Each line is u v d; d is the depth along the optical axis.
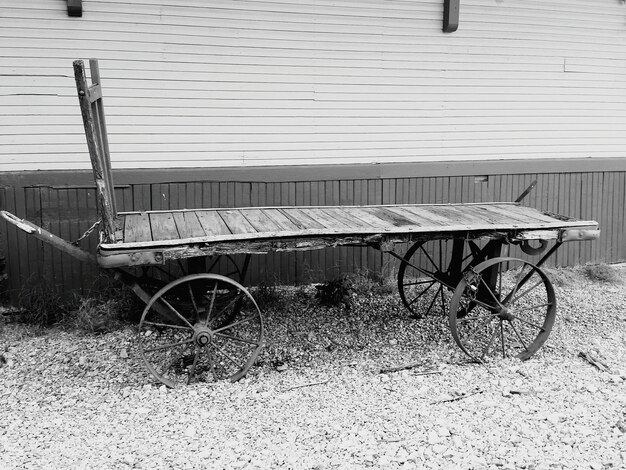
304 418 4.07
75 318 6.05
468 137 7.47
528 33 7.55
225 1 6.41
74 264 6.27
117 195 6.29
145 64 6.26
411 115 7.20
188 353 5.30
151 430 3.93
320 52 6.79
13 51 5.91
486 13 7.35
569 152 7.96
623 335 5.86
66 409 4.27
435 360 5.16
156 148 6.40
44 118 6.06
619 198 8.26
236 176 6.62
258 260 6.81
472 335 5.77
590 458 3.59
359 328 5.95
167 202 6.45
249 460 3.56
